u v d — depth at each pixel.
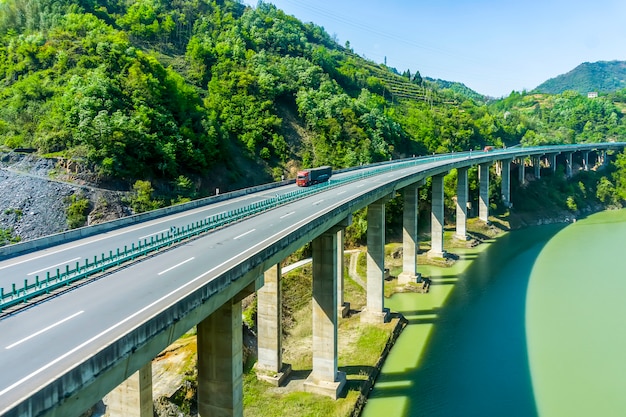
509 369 41.06
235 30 124.38
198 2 137.38
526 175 127.81
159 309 17.69
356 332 46.91
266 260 24.92
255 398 34.97
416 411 34.84
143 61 76.69
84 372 13.35
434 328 49.56
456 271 70.62
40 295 20.08
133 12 110.06
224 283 20.86
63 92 67.88
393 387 38.09
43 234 53.78
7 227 53.44
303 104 100.19
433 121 144.62
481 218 100.44
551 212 116.75
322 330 36.28
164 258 26.12
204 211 43.09
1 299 18.22
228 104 91.81
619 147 160.75
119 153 62.12
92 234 33.38
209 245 29.12
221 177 75.50
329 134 97.62
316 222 31.23
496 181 113.69
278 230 33.22
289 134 94.75
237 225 35.28
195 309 18.77
